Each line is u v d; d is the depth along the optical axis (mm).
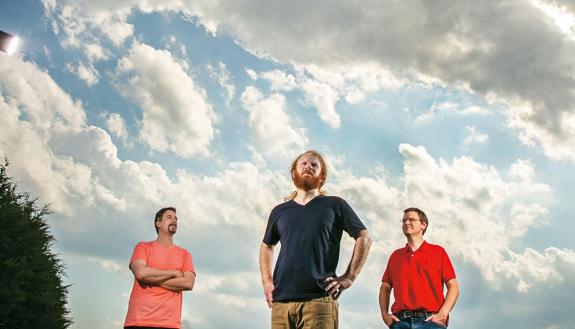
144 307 5496
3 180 12461
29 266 11898
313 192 4430
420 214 6023
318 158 4496
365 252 4094
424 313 5668
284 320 4020
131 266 5703
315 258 4035
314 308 3898
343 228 4246
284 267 4074
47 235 12844
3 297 11117
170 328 5535
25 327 11508
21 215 12156
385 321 5961
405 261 5922
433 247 5906
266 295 4258
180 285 5637
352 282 4004
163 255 5863
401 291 5832
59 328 12398
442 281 5867
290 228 4172
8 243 11867
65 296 12891
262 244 4504
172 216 6059
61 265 13023
